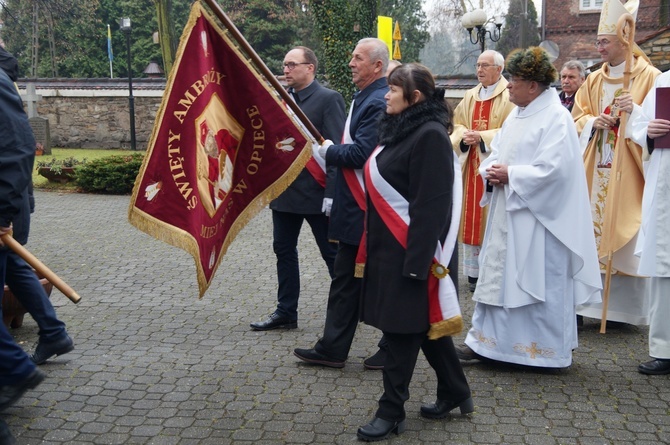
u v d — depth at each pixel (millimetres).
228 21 3912
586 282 4551
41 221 10094
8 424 3785
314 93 5125
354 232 4391
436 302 3469
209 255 4004
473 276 6738
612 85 5539
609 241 5281
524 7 20922
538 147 4512
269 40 35219
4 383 3514
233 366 4648
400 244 3482
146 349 4957
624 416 3965
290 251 5336
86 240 8773
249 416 3924
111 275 7062
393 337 3574
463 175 6637
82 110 19734
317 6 14906
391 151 3529
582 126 5586
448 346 3762
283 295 5391
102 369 4566
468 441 3654
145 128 19625
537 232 4469
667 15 22078
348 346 4609
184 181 3773
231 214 4250
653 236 4605
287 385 4348
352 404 4086
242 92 4125
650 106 4828
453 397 3838
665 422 3893
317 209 5113
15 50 39969
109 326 5465
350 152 4266
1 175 3441
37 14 36812
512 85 4578
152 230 3674
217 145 4027
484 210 6547
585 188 4555
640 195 5379
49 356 4535
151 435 3697
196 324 5535
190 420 3869
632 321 5496
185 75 3771
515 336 4559
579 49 29281
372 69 4363
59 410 3967
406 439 3670
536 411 4023
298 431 3752
